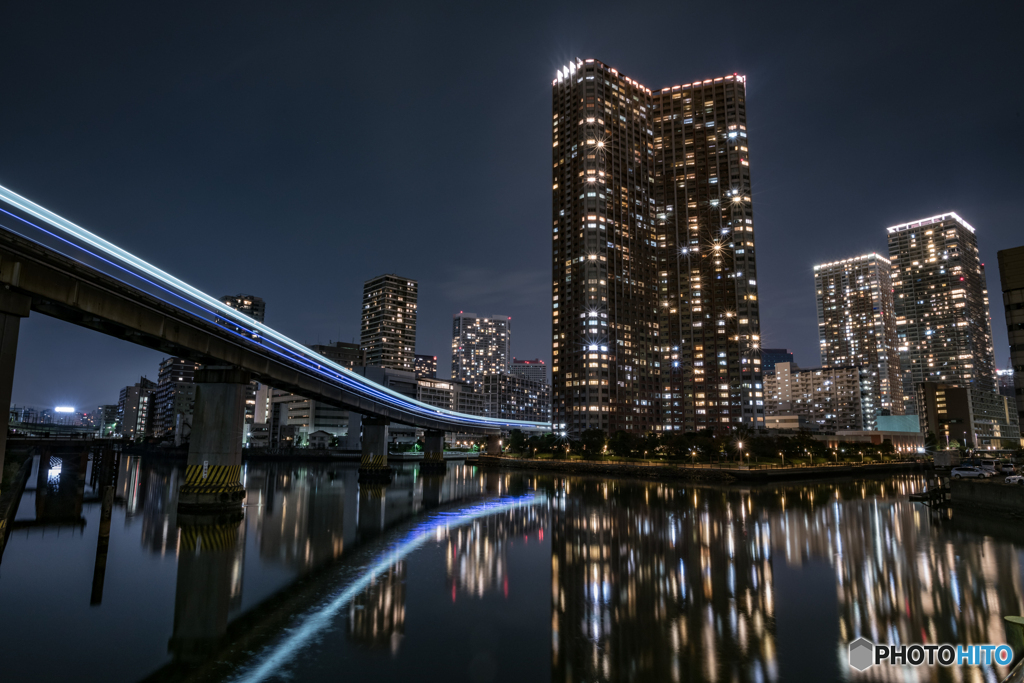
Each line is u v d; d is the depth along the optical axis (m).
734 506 69.81
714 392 197.75
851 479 118.44
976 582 32.34
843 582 32.47
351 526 52.72
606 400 187.25
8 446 99.56
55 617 25.92
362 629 24.59
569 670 20.31
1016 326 81.19
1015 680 8.77
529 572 34.88
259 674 19.91
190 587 31.06
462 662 21.02
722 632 24.23
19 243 35.50
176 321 50.06
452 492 88.44
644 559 38.69
